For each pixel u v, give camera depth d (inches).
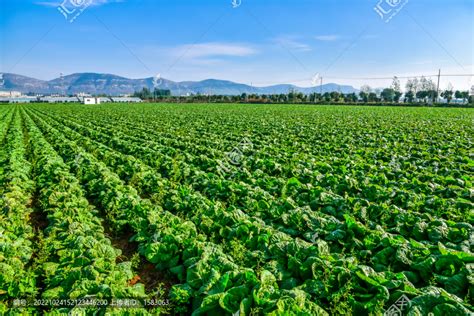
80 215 337.1
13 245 275.9
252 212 356.8
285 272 236.8
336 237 284.5
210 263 240.7
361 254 260.7
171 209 382.9
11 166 531.8
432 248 252.1
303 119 1494.8
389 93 4220.0
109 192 400.5
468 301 198.7
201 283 225.3
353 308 197.8
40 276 260.5
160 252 275.7
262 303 190.7
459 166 537.3
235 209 337.7
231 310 193.6
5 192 424.5
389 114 1813.5
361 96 4244.6
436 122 1283.2
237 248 265.4
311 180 457.4
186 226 307.3
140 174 497.0
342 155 655.8
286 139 879.7
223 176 501.7
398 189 398.9
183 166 540.4
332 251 278.8
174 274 269.6
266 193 394.6
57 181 465.7
